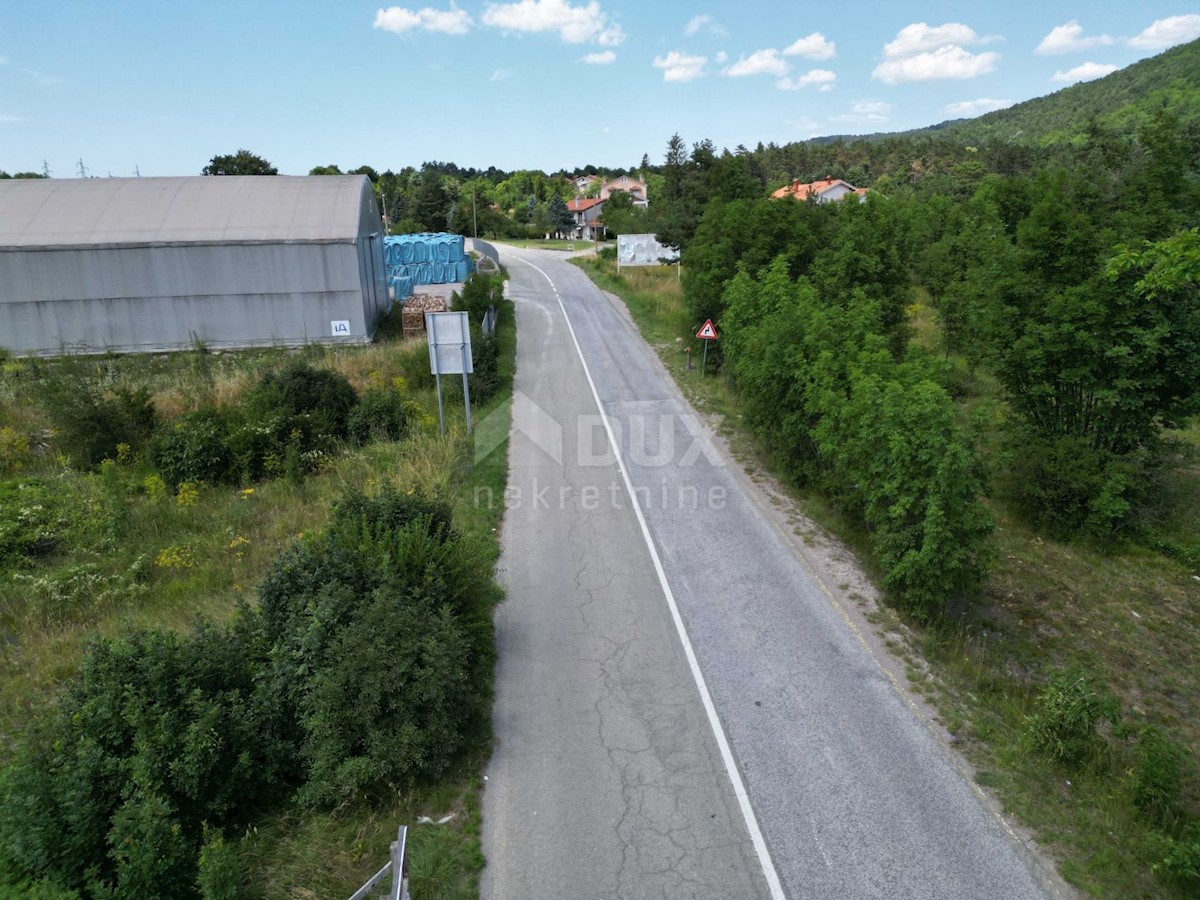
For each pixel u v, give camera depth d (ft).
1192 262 34.17
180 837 19.34
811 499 46.80
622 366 79.77
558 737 26.86
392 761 23.06
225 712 22.97
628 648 32.01
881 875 21.40
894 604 35.32
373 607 25.46
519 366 79.97
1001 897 20.76
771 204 84.28
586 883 21.13
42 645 31.76
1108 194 83.20
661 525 43.65
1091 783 24.99
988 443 54.54
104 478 47.70
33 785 19.30
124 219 83.87
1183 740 29.71
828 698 28.91
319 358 79.46
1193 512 49.14
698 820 23.27
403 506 33.88
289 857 21.43
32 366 73.72
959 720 27.76
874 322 53.62
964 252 87.97
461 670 25.88
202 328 85.25
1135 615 38.70
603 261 164.04
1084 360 46.29
